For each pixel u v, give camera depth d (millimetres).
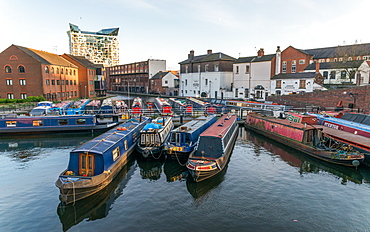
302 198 14031
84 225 11750
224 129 21375
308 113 31078
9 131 28406
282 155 21578
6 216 12375
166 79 88625
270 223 11711
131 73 108750
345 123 24562
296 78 47094
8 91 54406
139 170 18594
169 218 12188
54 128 29109
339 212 12625
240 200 13844
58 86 61500
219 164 16453
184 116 36625
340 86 45094
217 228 11367
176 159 19859
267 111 38406
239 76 59531
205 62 66062
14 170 18203
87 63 80438
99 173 14953
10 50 53406
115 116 32625
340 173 17609
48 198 14164
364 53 54344
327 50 62750
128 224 11750
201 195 14438
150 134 20500
